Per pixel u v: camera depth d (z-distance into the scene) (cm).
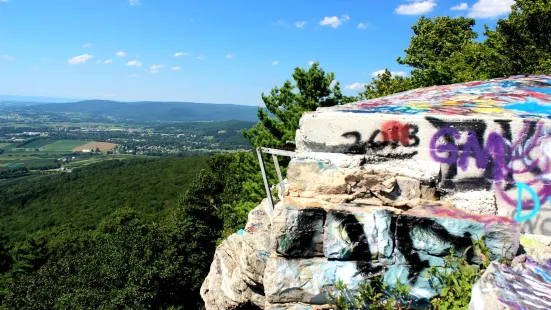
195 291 2750
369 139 394
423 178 378
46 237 3853
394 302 351
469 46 1786
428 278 347
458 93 566
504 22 1462
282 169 1592
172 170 7375
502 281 249
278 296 373
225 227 2708
